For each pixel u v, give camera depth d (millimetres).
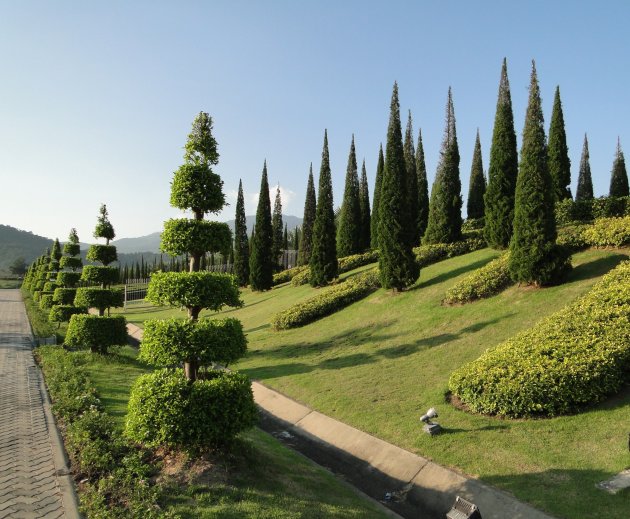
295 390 14609
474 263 21734
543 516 6816
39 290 40062
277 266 52625
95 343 17281
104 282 17906
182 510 6184
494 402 10016
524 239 16234
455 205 25750
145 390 7613
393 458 9602
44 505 6559
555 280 16031
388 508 8117
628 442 7895
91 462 7602
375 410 11852
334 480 8805
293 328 22938
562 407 9484
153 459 7863
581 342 10508
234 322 8281
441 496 8109
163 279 7898
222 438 7668
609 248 17156
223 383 7883
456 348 14516
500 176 22000
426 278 22359
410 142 30906
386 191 21516
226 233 8781
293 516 6410
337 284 27922
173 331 7621
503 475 8062
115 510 6117
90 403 10781
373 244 35438
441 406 11234
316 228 29734
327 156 30016
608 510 6551
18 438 9234
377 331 18516
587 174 38562
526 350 11047
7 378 14469
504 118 22078
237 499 6688
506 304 16203
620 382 9703
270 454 9055
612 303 12070
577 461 7926
